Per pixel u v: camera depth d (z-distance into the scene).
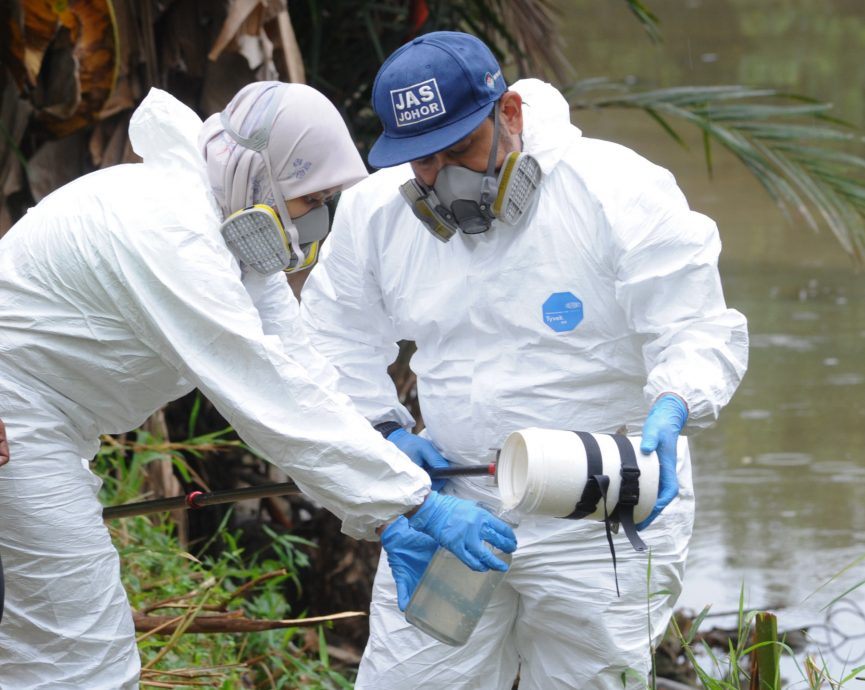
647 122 38.31
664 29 51.72
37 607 6.84
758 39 49.44
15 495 6.69
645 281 7.39
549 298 7.60
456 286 7.76
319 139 6.81
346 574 14.39
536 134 7.50
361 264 8.17
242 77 12.91
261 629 9.56
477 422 7.85
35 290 6.67
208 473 14.55
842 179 14.55
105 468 12.64
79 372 6.75
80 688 6.95
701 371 7.25
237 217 6.77
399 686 8.20
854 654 13.20
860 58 44.88
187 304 6.50
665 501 7.00
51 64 12.29
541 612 8.02
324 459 6.72
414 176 7.73
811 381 21.02
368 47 15.29
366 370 8.47
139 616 9.63
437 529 6.87
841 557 15.52
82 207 6.64
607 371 7.73
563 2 57.41
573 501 6.88
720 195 31.86
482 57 7.20
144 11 12.76
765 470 18.02
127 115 12.98
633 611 7.93
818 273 26.34
